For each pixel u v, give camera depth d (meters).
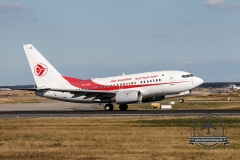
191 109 112.00
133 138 51.69
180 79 110.62
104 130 60.72
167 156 39.66
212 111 99.00
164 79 111.56
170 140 49.53
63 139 52.47
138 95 111.31
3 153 42.59
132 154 40.72
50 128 65.56
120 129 61.56
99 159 38.69
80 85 119.44
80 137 53.81
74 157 39.81
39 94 124.56
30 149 44.94
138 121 74.38
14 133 59.94
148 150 42.81
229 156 39.47
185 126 64.31
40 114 103.50
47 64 122.94
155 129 60.75
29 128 66.44
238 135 53.34
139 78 113.19
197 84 110.19
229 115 85.12
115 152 41.97
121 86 114.12
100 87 116.62
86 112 107.25
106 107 115.38
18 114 105.88
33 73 123.81
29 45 123.69
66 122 75.81
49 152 42.84
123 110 114.25
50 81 122.94
